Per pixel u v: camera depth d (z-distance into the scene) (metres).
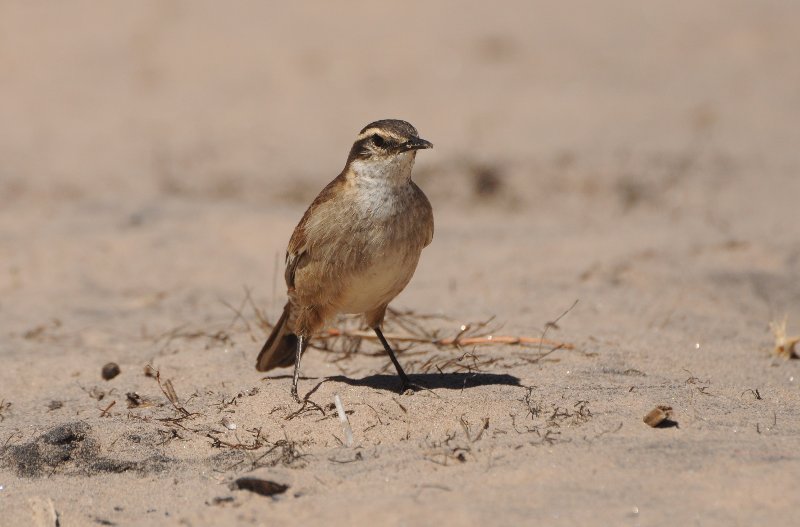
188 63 28.86
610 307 12.98
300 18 32.03
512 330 11.88
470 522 6.63
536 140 22.38
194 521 7.13
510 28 31.17
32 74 28.19
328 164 22.02
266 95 26.80
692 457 7.48
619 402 8.89
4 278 15.16
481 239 17.14
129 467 8.40
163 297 14.26
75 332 12.59
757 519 6.52
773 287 14.21
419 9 32.81
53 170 21.67
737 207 18.47
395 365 9.73
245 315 13.13
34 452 8.71
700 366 10.52
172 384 10.34
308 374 10.59
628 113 24.42
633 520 6.58
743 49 29.25
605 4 33.50
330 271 9.32
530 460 7.59
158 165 21.80
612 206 19.20
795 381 10.06
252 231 17.36
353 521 6.81
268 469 7.79
